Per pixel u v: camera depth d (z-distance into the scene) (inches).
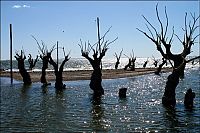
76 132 733.3
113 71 3602.4
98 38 1466.5
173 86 1117.1
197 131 737.0
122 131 740.0
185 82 2161.7
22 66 2122.3
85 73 3238.2
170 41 1128.2
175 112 978.1
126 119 876.6
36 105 1171.3
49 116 936.3
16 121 868.0
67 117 917.2
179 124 808.9
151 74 3100.4
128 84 2095.2
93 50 1466.5
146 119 876.0
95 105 1150.3
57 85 1806.1
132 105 1136.8
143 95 1461.6
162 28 1125.7
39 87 1908.2
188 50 1108.5
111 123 828.0
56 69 1815.9
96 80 1459.2
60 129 764.6
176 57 1130.7
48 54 1823.3
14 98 1395.2
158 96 1411.2
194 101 1207.6
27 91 1691.7
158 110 1017.5
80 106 1131.3
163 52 1128.8
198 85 1919.3
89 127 781.9
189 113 959.6
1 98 1398.9
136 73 3203.7
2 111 1039.6
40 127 790.5
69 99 1338.6
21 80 2479.1
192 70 3934.5
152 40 1136.8
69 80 2437.3
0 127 796.0
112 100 1286.9
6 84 2145.7
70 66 6791.3
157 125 800.3
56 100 1310.3
